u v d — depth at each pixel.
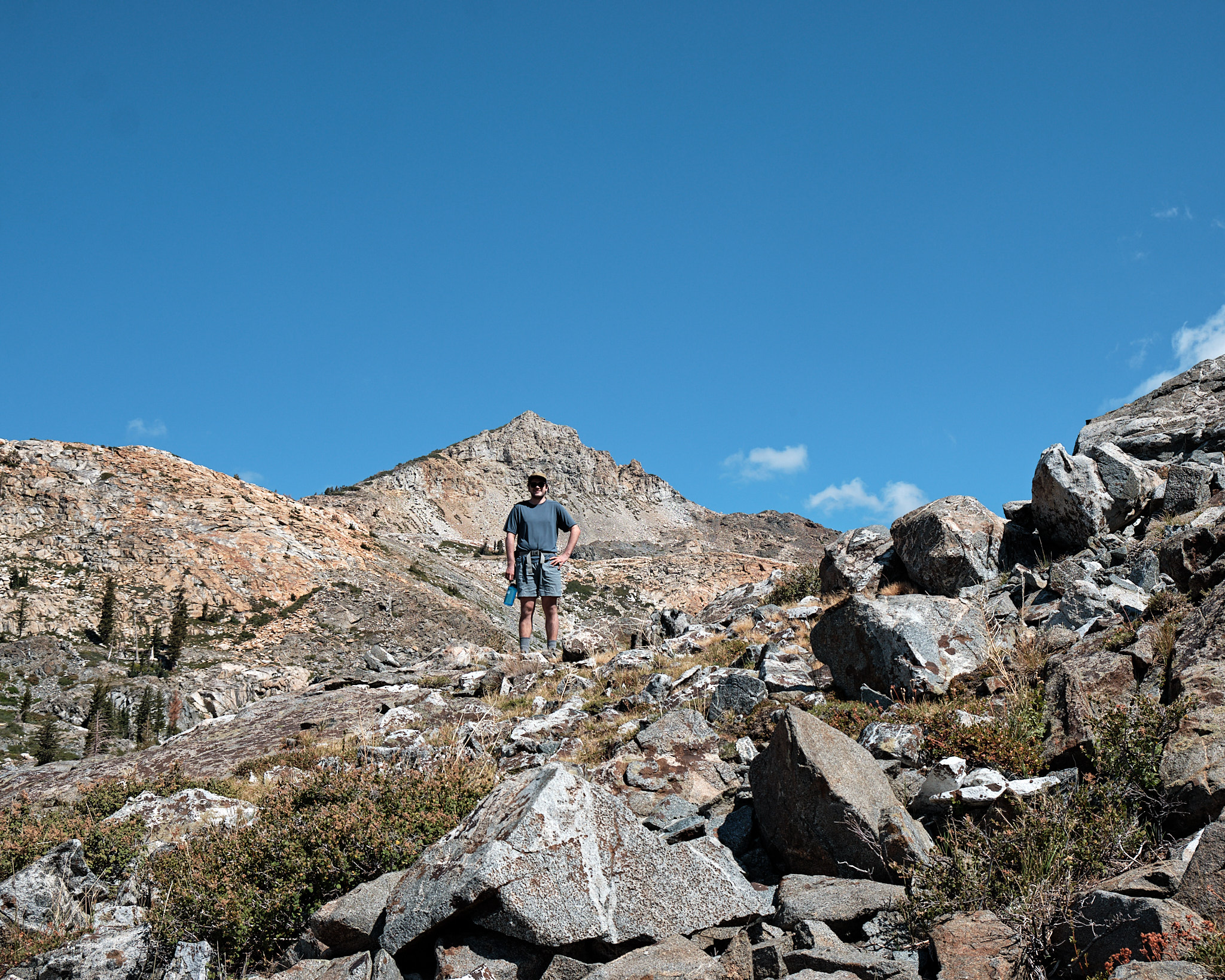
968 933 4.32
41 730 70.06
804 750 5.80
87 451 164.25
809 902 4.97
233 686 19.95
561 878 4.97
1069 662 7.75
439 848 5.50
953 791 5.71
